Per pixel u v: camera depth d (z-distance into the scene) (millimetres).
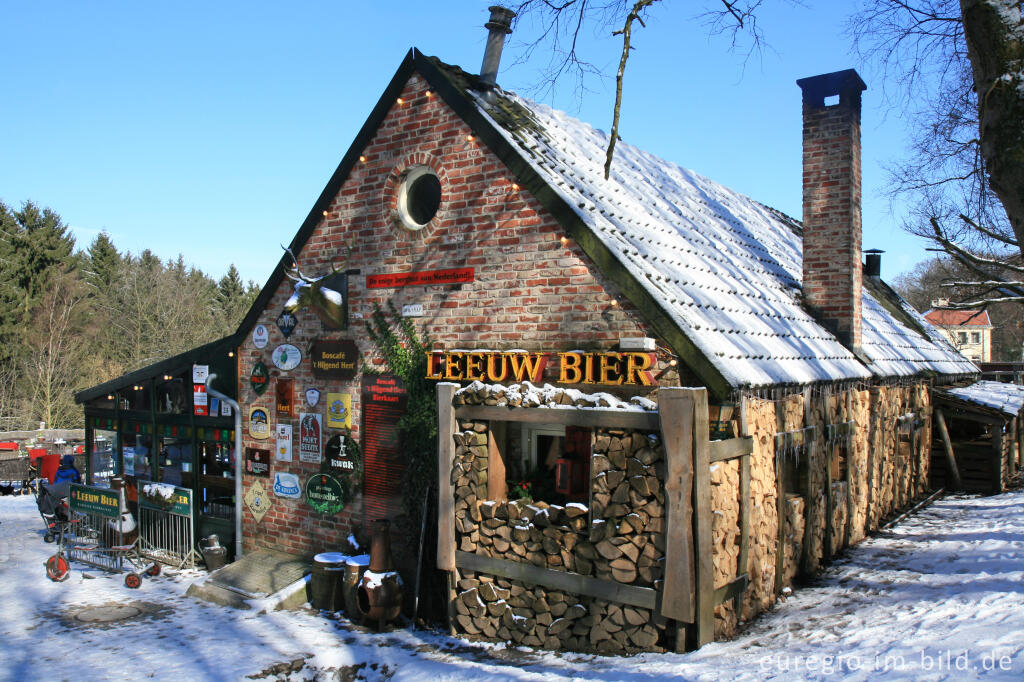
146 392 13828
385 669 7945
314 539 11109
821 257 12039
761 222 16984
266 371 11789
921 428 14656
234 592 10414
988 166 5113
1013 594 6965
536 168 8797
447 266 9617
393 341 10180
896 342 15266
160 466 13586
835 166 11906
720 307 9039
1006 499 14016
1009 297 11531
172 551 12672
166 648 8703
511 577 8203
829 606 7895
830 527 9828
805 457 9234
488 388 8312
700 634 6820
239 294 63531
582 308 8344
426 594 9367
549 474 8680
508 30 11109
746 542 7590
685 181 15227
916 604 7336
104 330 47406
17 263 44281
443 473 8719
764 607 8078
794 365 8961
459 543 8703
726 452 7230
